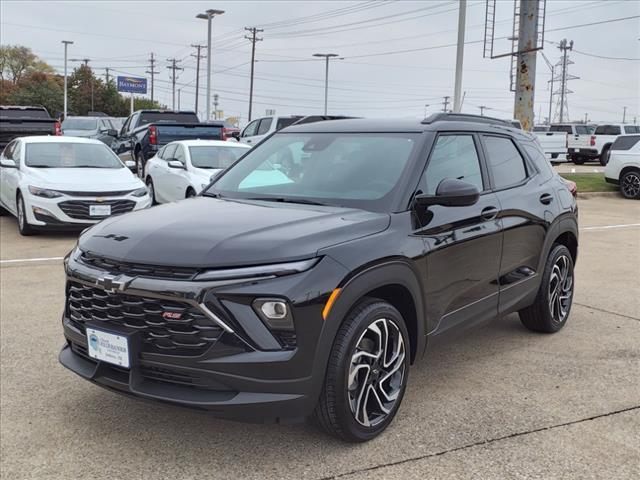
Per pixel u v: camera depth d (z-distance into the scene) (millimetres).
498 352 4996
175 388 3111
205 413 3039
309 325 3055
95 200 9547
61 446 3453
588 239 10781
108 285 3178
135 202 9883
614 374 4531
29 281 7062
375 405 3523
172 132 16297
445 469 3223
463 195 3648
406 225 3674
